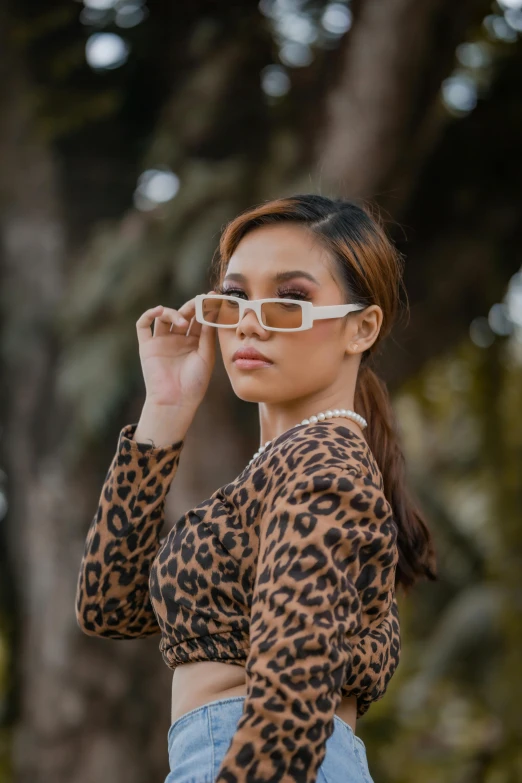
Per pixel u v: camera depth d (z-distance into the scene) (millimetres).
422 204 6531
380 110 5516
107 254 6156
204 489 6000
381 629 1621
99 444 6484
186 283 5762
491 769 8648
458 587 11484
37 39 6777
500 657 9367
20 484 6852
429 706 10125
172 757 1512
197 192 5953
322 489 1368
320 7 6430
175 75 6938
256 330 1591
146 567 1820
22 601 7051
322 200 1693
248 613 1467
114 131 7055
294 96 6418
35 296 6664
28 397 6645
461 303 6535
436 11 5340
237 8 6555
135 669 6656
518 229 6543
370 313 1659
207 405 6016
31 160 6785
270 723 1262
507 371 7684
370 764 9008
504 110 6480
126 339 6012
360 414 1881
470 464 11672
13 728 7312
